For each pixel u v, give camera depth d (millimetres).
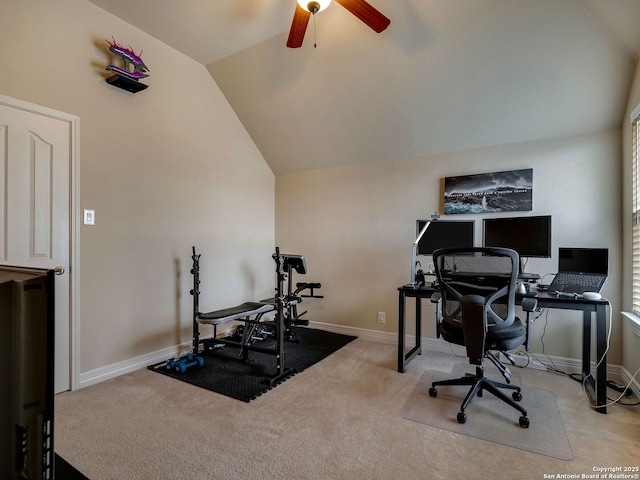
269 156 4215
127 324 2754
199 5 2523
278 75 3230
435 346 3346
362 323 3785
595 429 1907
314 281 4117
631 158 2418
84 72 2484
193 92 3328
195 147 3359
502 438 1824
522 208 2947
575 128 2738
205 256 3467
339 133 3572
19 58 2158
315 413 2094
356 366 2898
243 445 1759
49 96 2297
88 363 2496
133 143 2812
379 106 3154
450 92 2826
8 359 458
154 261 2973
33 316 456
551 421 1996
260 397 2311
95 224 2549
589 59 2314
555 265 2820
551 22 2201
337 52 2838
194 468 1578
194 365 2838
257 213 4172
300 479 1510
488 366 2893
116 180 2688
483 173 3119
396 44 2629
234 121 3828
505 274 2193
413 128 3232
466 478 1518
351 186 3877
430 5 2314
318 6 1886
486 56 2504
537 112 2732
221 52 3164
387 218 3645
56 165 2338
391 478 1521
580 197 2754
